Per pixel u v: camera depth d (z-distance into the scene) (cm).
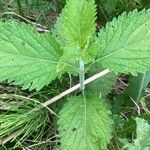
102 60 27
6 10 40
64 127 27
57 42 27
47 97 35
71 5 23
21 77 26
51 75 27
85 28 23
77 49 23
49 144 34
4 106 33
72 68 28
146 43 26
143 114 33
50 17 41
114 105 35
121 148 29
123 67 26
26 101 33
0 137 31
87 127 27
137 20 27
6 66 26
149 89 34
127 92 35
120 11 39
